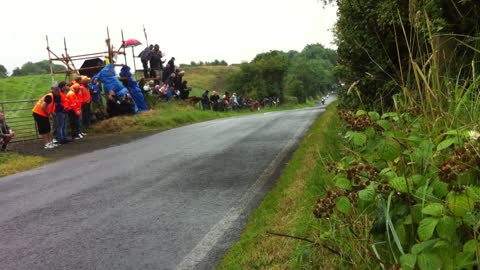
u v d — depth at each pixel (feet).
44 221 19.58
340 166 10.45
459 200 6.91
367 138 10.22
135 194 22.68
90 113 59.77
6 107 90.17
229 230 16.17
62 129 49.62
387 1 21.40
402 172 9.02
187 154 33.96
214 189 22.06
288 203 16.99
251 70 253.24
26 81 126.21
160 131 57.62
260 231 14.85
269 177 23.40
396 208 8.24
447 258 6.82
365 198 8.23
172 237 16.02
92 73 72.13
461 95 10.82
